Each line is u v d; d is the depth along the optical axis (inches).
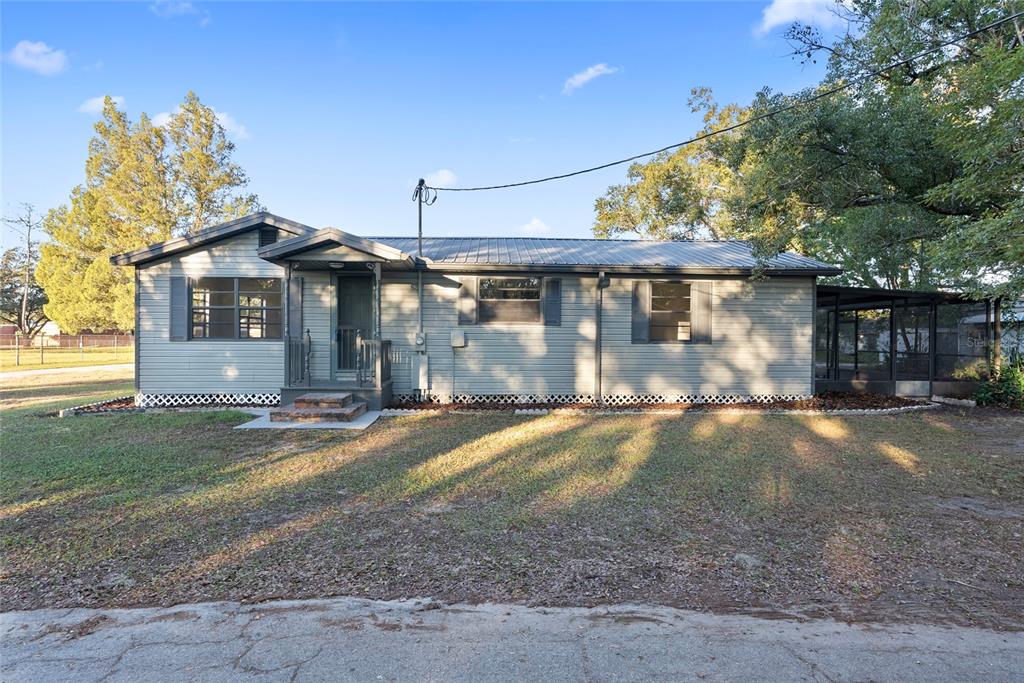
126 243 995.3
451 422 372.2
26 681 96.9
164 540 161.9
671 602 126.7
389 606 124.5
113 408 423.2
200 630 114.6
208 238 430.3
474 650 107.3
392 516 184.4
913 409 436.5
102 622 117.8
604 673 99.9
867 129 367.2
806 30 397.7
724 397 458.6
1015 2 318.7
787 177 398.6
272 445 297.7
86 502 197.0
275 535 166.2
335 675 99.1
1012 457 274.8
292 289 438.6
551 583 135.9
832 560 149.8
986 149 268.4
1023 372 472.4
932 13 352.5
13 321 1849.2
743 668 101.2
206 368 438.3
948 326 520.7
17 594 130.0
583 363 453.4
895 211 411.2
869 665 102.4
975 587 135.2
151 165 981.8
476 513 187.6
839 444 303.9
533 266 430.6
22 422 364.8
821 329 687.1
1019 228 229.6
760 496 207.5
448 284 448.5
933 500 204.5
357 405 395.9
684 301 458.0
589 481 227.3
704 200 978.1
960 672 100.2
